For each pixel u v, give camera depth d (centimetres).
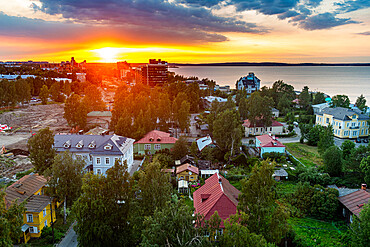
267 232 3544
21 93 16188
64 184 5025
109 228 3847
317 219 5209
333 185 6391
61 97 19675
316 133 9856
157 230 2995
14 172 7306
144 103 12031
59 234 4769
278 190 6275
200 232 3144
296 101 18038
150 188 4009
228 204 4412
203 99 18612
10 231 3353
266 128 11581
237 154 8619
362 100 14788
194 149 8406
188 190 6316
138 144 8825
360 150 6712
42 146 6341
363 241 3662
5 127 11725
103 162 7044
